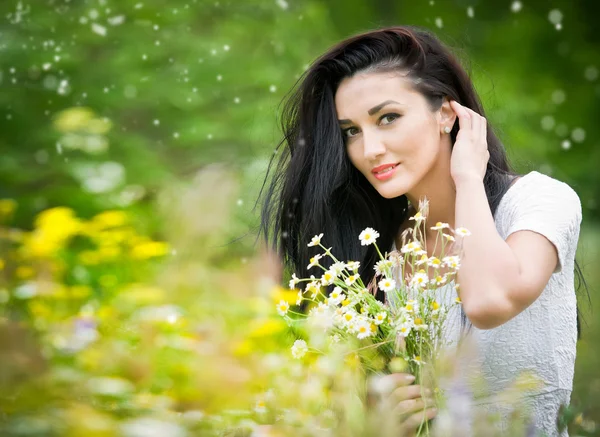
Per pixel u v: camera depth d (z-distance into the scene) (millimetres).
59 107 6391
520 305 2355
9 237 3926
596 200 13562
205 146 6898
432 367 2402
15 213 5586
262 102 7285
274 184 3311
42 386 1925
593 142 14289
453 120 2896
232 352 2584
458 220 2512
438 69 2865
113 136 6426
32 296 3434
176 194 5785
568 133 13992
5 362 1970
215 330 2953
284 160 3307
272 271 3596
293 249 3211
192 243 4859
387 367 2514
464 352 2449
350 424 2150
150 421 1912
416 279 2348
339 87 2900
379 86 2801
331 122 2973
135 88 6727
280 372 2570
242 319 3545
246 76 7258
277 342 3170
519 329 2711
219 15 7840
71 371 2049
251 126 7008
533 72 14312
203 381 2285
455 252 2438
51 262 3904
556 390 2736
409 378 2428
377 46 2859
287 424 2240
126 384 2133
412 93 2809
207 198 5031
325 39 8453
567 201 2623
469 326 2684
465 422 2320
